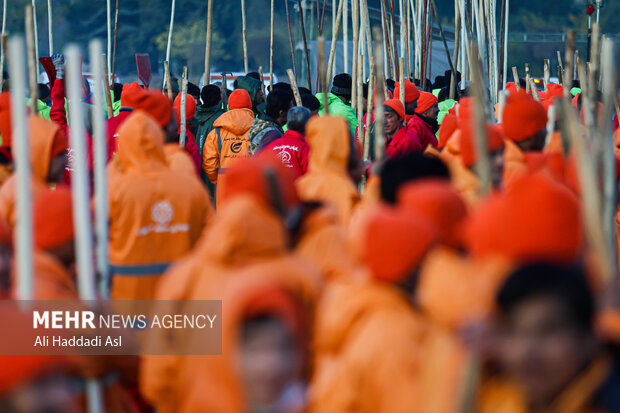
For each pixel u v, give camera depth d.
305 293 8.59
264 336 7.09
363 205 13.30
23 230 8.00
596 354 5.70
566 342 5.51
